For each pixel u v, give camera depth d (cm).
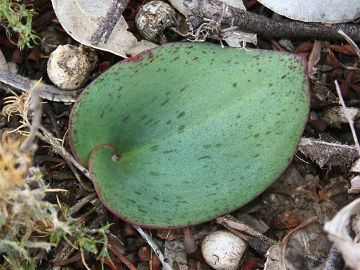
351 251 11
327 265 13
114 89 13
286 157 13
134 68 13
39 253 13
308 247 13
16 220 12
